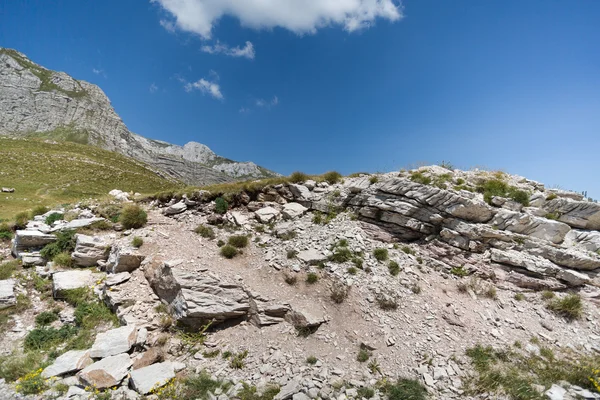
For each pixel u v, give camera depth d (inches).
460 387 353.1
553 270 508.7
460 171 771.4
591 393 333.1
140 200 890.1
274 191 829.8
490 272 532.4
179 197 837.8
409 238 634.8
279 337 448.5
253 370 397.7
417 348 410.6
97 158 4224.9
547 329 443.2
